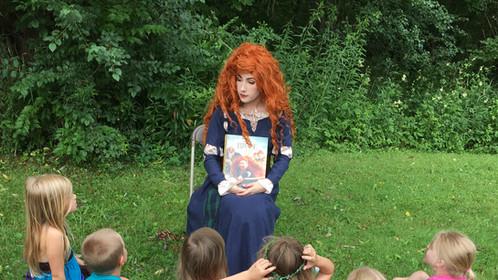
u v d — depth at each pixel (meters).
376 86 10.22
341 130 8.49
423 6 11.91
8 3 6.46
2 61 6.57
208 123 3.92
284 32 9.91
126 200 5.40
